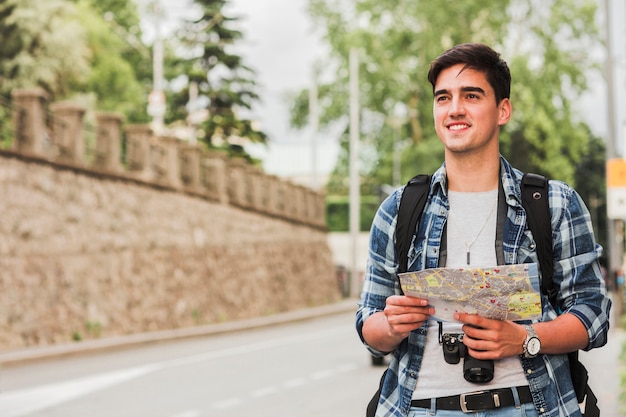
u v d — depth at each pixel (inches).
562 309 138.3
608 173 707.4
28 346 817.5
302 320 1411.2
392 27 1923.0
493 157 138.1
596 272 137.5
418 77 1915.6
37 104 854.5
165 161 1165.7
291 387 593.0
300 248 1723.7
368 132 2069.4
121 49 2373.3
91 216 956.0
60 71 1592.0
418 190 140.5
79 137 936.3
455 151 137.0
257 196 1499.8
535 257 135.2
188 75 2434.8
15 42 1568.7
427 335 135.9
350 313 1626.5
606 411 424.2
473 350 130.1
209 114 2477.9
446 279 127.2
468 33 1914.4
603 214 3966.5
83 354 815.7
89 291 938.7
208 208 1289.4
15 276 812.0
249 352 850.8
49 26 1578.5
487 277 125.7
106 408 494.3
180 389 577.9
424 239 138.4
